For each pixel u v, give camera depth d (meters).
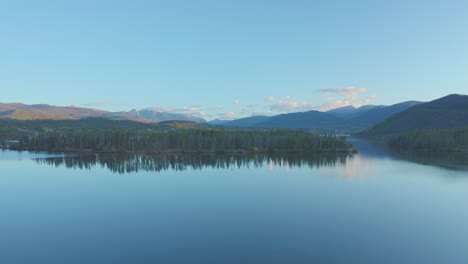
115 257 36.91
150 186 80.75
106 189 77.00
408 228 46.94
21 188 78.44
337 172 103.44
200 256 37.03
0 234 44.91
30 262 35.69
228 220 50.88
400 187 77.62
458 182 83.38
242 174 100.81
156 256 37.06
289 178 92.31
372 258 36.56
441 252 38.31
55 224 49.31
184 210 57.28
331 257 36.78
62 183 85.25
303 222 49.66
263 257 36.75
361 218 52.03
